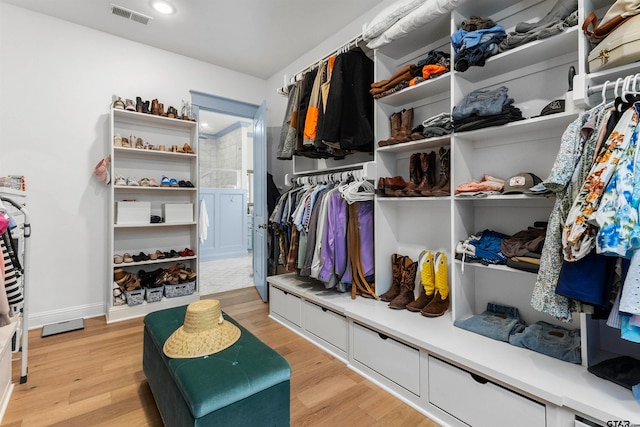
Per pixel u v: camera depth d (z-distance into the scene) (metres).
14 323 1.57
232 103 3.76
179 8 2.60
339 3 2.53
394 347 1.69
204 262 5.77
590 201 1.00
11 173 2.56
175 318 1.70
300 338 2.41
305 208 2.43
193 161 3.32
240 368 1.21
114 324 2.70
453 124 1.68
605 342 1.37
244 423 1.14
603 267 1.02
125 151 2.98
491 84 1.82
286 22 2.80
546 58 1.59
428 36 2.02
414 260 2.28
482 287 1.88
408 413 1.55
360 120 2.20
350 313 1.94
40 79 2.67
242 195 6.49
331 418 1.50
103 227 2.96
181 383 1.13
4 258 1.52
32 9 2.62
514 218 1.75
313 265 2.24
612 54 1.13
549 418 1.12
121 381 1.82
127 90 3.08
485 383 1.31
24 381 1.78
